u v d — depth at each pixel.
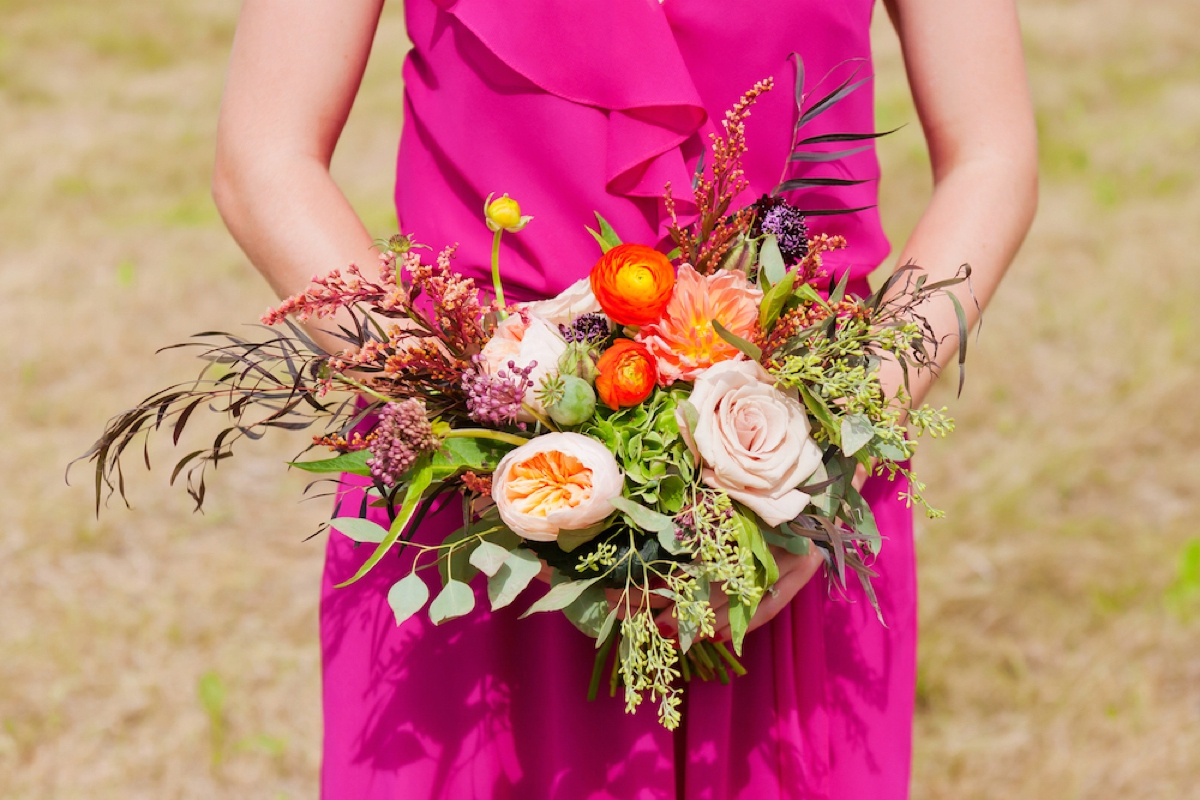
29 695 2.30
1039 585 2.53
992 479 2.90
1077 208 4.74
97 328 3.83
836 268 1.11
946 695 2.27
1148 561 2.60
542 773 1.18
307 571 2.70
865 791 1.21
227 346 0.92
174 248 4.55
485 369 0.89
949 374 3.43
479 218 1.11
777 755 1.19
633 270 0.87
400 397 0.94
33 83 6.97
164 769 2.13
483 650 1.15
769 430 0.87
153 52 7.75
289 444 3.20
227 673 2.36
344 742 1.16
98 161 5.66
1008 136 1.14
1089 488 2.92
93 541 2.77
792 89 1.08
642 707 1.13
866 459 0.93
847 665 1.21
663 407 0.91
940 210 1.13
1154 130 5.70
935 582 2.53
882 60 6.76
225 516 2.89
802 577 1.03
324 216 1.06
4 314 3.94
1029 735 2.17
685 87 1.03
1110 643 2.37
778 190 1.02
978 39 1.14
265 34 1.08
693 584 0.89
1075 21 7.73
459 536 0.95
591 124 1.05
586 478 0.85
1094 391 3.34
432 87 1.11
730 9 1.05
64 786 2.09
